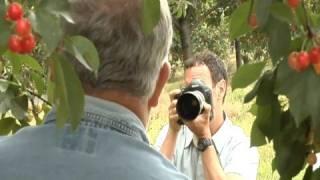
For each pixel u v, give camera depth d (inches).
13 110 96.5
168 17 63.0
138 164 59.2
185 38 281.6
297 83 53.6
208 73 131.6
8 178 58.6
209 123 127.4
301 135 63.2
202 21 321.7
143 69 61.0
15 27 43.7
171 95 129.0
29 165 58.9
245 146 133.0
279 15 51.6
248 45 262.4
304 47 54.0
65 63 46.8
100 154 59.2
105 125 60.5
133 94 61.4
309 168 64.6
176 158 131.4
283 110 63.2
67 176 58.2
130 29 59.7
